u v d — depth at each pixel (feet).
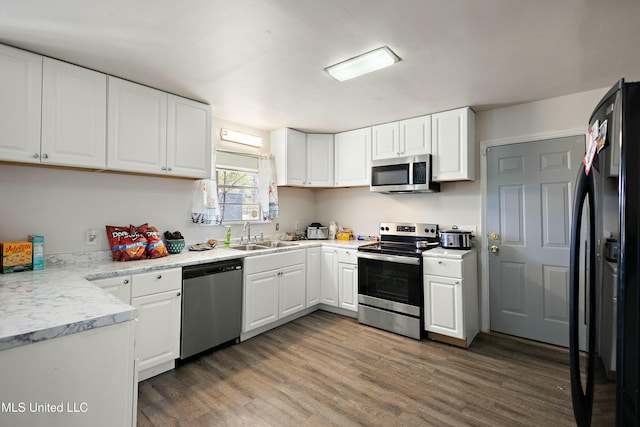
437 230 11.00
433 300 9.23
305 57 6.55
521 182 9.52
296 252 10.93
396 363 7.91
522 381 7.09
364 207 13.23
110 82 7.30
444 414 5.91
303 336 9.63
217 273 8.41
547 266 9.11
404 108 9.78
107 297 4.40
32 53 6.23
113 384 3.66
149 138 7.97
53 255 7.23
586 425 3.52
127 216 8.50
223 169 11.09
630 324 2.55
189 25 5.40
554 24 5.37
